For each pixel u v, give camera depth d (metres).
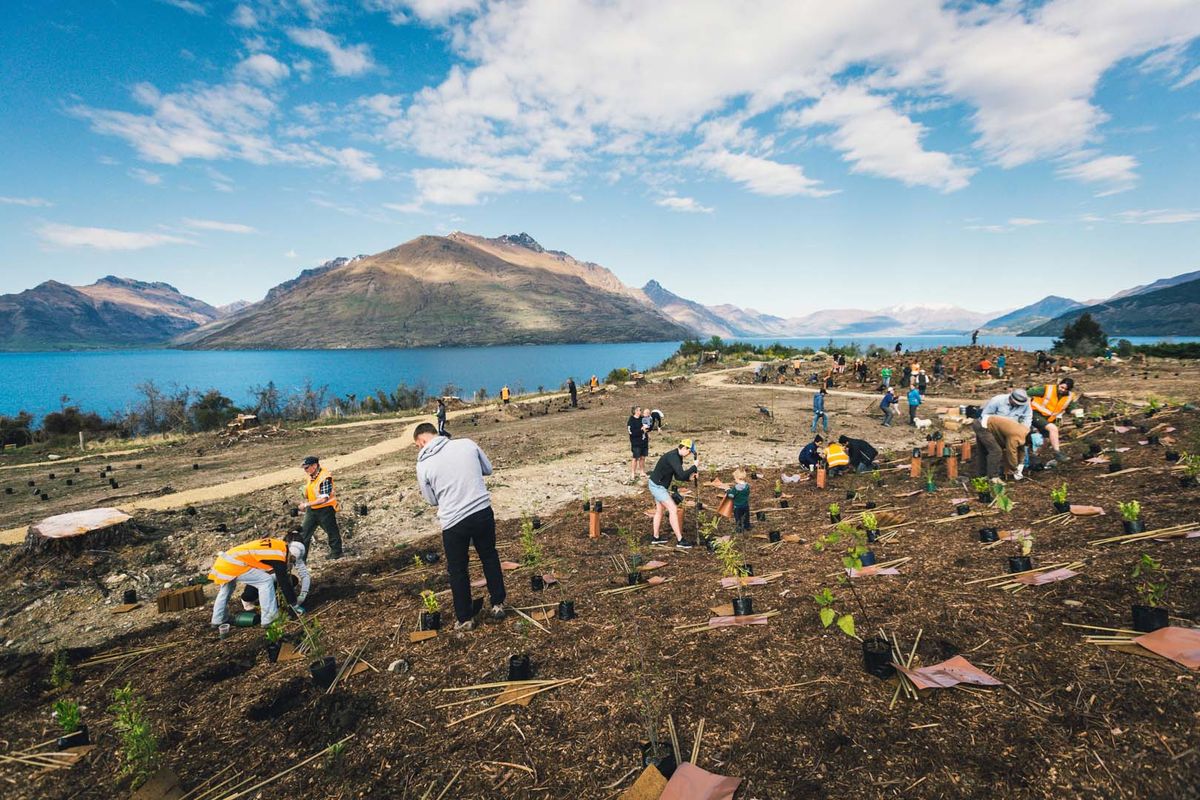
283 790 2.75
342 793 2.67
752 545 6.12
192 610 5.80
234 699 3.65
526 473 12.26
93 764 3.11
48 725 3.58
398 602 5.28
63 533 7.16
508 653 3.87
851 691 2.92
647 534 7.26
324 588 6.07
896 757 2.42
